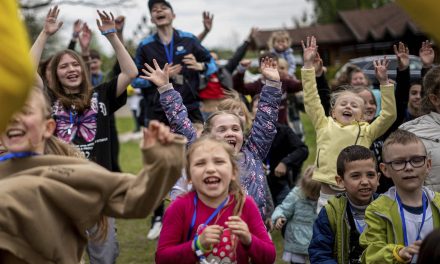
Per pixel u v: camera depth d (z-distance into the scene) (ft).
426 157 13.16
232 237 11.80
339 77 29.50
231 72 29.89
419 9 7.61
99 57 36.83
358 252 14.35
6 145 9.69
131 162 49.44
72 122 17.58
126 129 76.28
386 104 18.04
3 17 7.74
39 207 9.18
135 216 9.40
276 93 16.33
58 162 9.70
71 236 9.67
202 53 25.90
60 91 17.72
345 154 14.66
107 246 16.48
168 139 9.02
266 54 27.91
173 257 11.60
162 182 9.14
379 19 124.47
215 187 11.94
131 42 55.72
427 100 17.15
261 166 15.88
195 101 25.64
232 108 18.19
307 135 56.13
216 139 12.44
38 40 17.19
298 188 19.24
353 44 129.18
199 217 12.04
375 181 14.57
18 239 9.18
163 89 16.39
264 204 15.55
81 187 9.41
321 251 14.38
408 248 12.05
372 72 31.60
